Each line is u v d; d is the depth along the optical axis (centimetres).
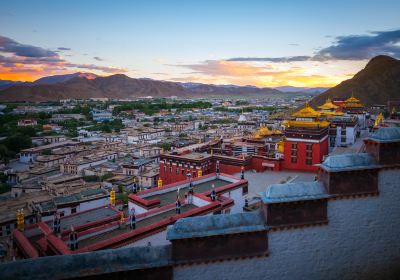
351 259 1772
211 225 1661
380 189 1783
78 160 12419
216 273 1650
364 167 1748
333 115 8819
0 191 10150
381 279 1792
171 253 1627
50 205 6869
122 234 2855
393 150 1784
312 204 1731
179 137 19125
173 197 4116
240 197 4631
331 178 1738
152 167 11294
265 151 8119
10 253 3934
